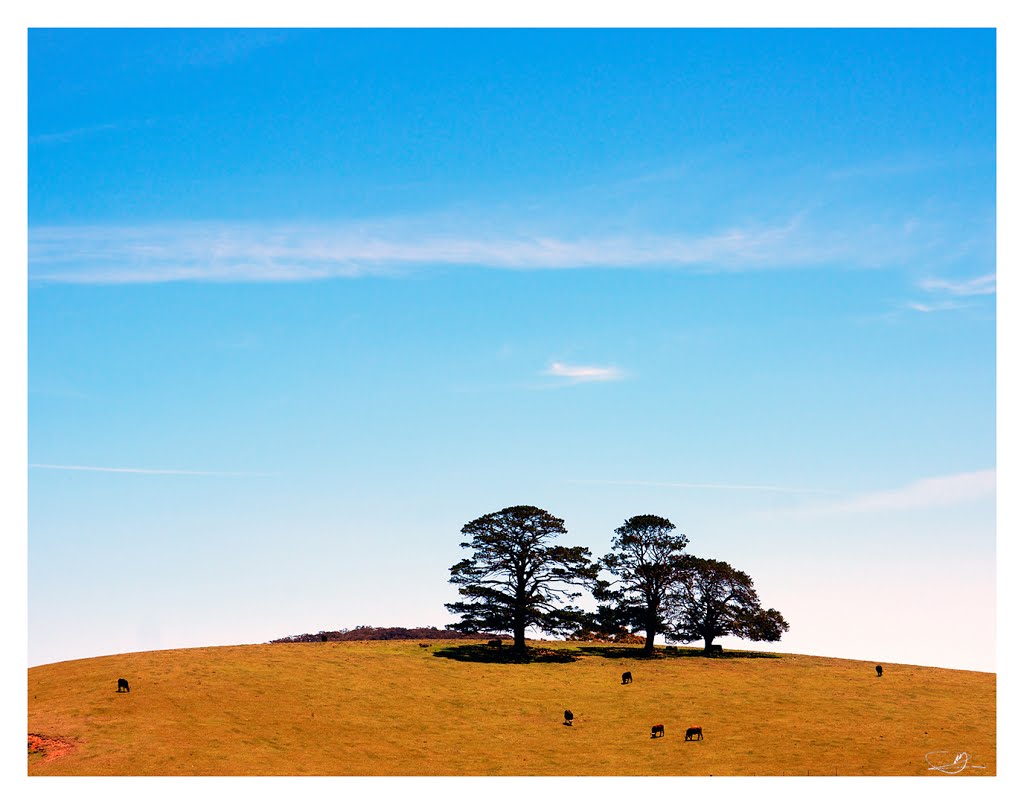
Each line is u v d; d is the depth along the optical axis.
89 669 70.50
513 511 86.81
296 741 56.72
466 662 82.69
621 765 54.31
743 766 53.88
